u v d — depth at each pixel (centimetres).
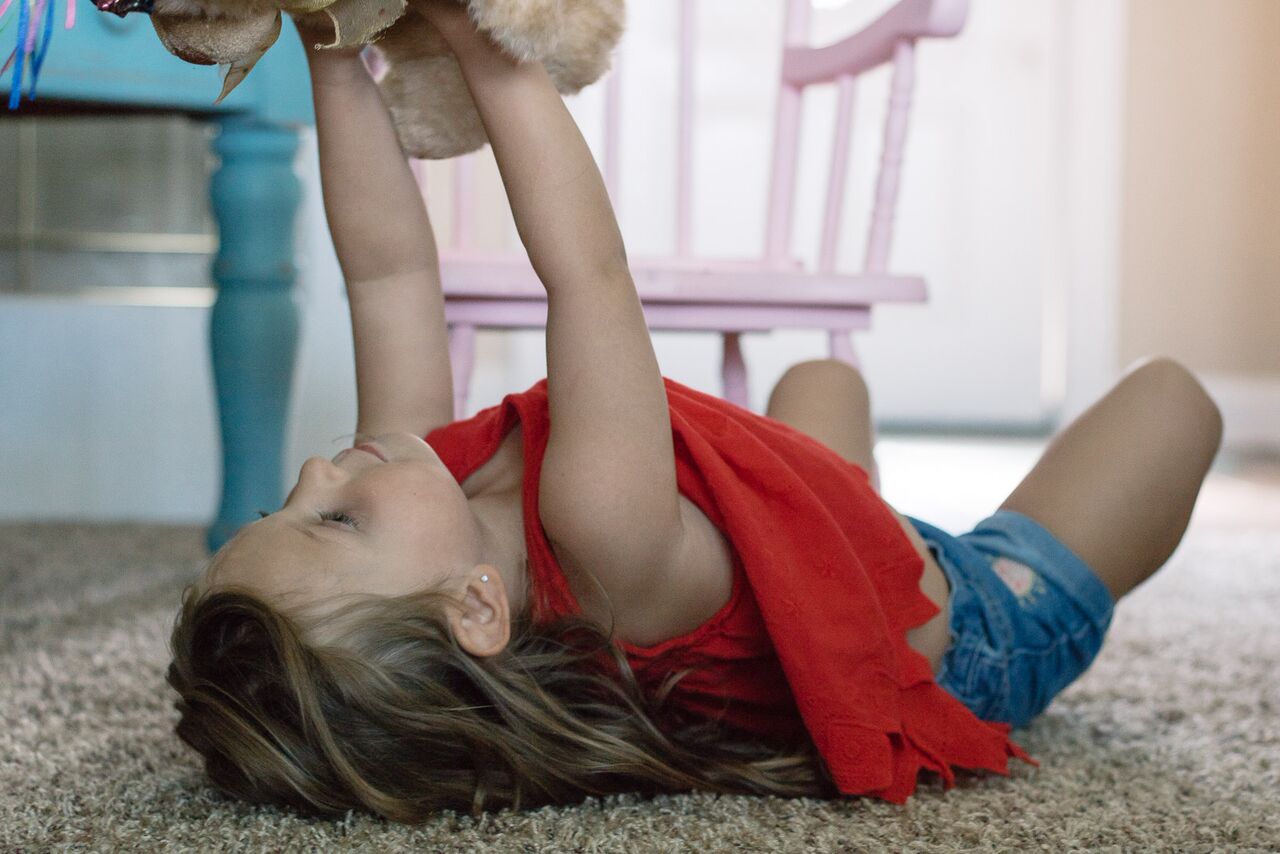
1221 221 394
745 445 96
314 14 83
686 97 190
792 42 187
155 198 246
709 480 92
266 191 173
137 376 243
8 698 119
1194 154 392
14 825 87
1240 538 226
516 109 85
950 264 373
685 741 95
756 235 356
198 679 87
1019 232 372
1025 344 376
